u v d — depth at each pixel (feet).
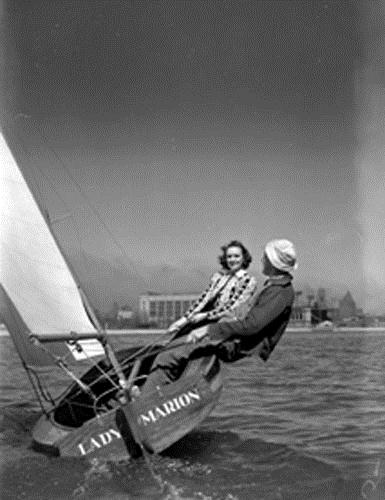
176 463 12.55
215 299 14.24
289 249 13.09
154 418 13.01
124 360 14.73
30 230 14.84
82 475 11.96
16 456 12.95
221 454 13.00
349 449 12.60
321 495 10.78
